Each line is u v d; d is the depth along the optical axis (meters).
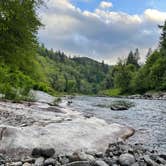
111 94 112.88
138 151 8.15
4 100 18.14
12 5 24.88
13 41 27.11
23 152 6.72
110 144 8.39
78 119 11.16
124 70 106.25
